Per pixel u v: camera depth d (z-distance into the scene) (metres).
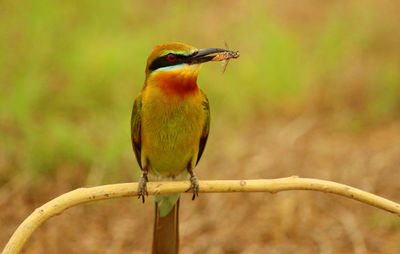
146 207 12.38
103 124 13.72
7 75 14.41
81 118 14.35
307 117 16.30
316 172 12.98
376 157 13.49
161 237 8.34
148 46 17.23
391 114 16.50
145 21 19.91
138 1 21.03
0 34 15.51
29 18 15.95
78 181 12.30
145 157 8.25
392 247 10.65
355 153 13.83
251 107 16.50
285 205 11.83
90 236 11.34
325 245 10.80
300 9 23.39
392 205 6.08
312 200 12.02
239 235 11.26
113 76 15.30
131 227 11.70
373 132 15.44
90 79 15.12
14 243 5.75
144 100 7.86
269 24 19.33
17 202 11.77
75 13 17.91
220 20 20.73
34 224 5.87
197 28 19.77
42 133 12.77
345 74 18.06
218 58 7.51
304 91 17.33
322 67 18.38
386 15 20.78
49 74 15.23
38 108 14.10
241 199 12.17
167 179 8.65
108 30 18.03
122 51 16.41
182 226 11.55
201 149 8.63
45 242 11.06
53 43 16.00
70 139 12.70
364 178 12.66
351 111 16.45
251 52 18.34
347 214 11.62
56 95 14.62
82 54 15.80
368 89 17.34
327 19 21.50
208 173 13.10
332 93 17.30
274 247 10.84
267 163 13.40
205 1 22.50
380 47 19.69
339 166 13.21
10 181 12.12
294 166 13.26
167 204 8.27
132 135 8.29
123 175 12.38
